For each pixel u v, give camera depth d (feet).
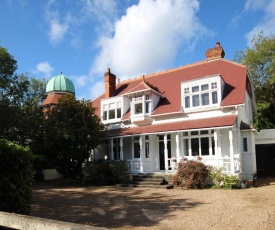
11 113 73.41
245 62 126.00
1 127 71.92
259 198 43.09
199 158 64.64
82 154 77.20
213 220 29.78
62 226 9.92
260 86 125.59
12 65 88.84
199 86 74.38
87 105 79.66
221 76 74.59
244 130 71.10
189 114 75.77
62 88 126.72
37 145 76.48
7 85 86.69
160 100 85.56
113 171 71.77
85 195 51.44
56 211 36.24
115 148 91.71
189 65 94.43
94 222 30.27
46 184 74.84
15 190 25.57
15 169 25.98
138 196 49.16
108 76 100.07
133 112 84.38
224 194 48.47
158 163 79.51
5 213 12.78
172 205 39.45
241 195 46.75
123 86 104.12
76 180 76.33
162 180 65.77
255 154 80.07
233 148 67.67
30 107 79.00
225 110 70.33
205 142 71.36
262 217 30.35
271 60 120.16
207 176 59.77
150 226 28.19
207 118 71.26
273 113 127.44
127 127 86.22
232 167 60.70
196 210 35.47
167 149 76.84
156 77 98.48
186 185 59.72
